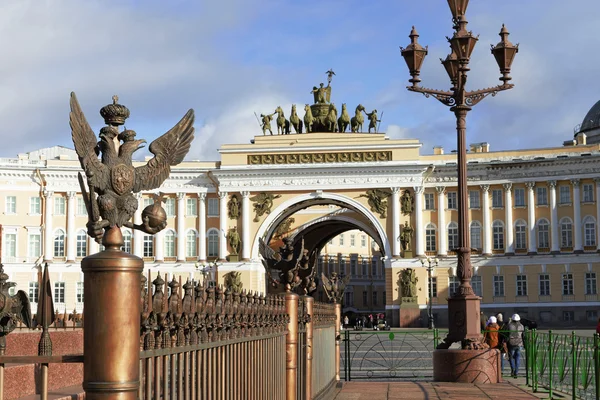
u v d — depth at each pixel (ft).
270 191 271.49
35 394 31.55
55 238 272.31
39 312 25.11
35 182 272.72
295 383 46.62
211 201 276.21
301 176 270.46
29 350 41.65
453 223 266.57
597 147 258.98
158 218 21.63
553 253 259.19
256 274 270.26
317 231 303.07
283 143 272.72
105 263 20.10
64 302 270.46
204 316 28.12
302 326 50.57
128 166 20.93
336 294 81.87
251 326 36.27
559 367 76.33
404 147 267.39
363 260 396.57
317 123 278.05
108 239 20.63
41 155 303.68
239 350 34.06
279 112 278.87
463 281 87.10
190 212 276.41
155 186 22.25
